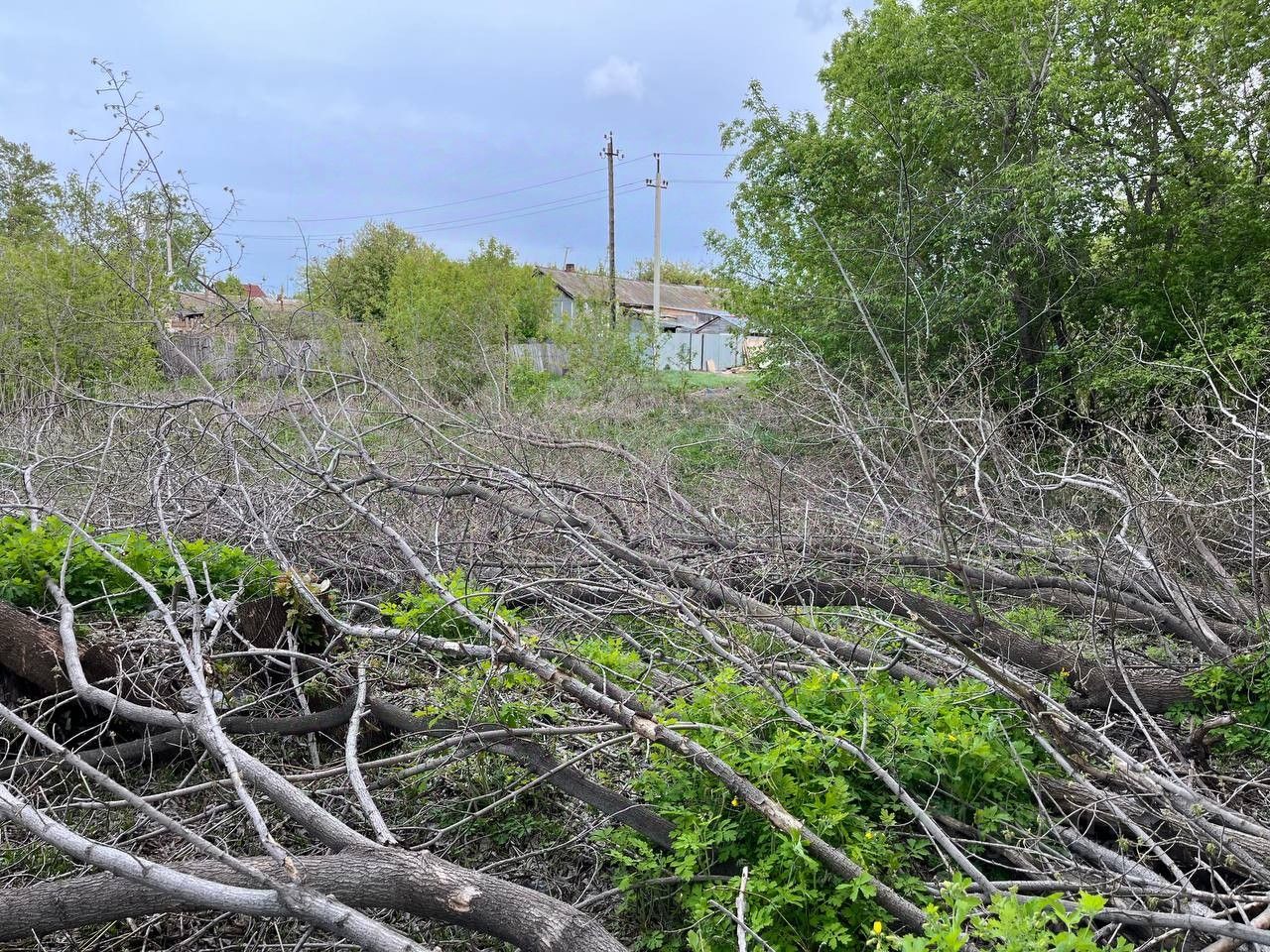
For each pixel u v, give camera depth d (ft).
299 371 23.67
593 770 14.58
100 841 13.52
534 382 62.23
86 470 26.37
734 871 11.41
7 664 15.06
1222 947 9.58
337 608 19.03
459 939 12.08
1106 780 13.09
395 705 15.52
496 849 13.76
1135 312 39.93
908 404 16.78
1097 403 37.96
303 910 9.57
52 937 12.12
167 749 15.26
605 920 12.13
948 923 8.69
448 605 14.03
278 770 14.98
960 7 45.78
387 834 11.02
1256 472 20.95
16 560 16.87
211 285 24.16
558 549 23.54
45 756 14.62
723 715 13.10
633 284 169.58
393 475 26.63
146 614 16.88
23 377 37.35
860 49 48.34
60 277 50.72
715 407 52.26
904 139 45.24
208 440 25.26
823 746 12.11
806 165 48.78
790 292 48.91
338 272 60.54
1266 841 11.48
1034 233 40.63
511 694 14.17
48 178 105.60
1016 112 44.11
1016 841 12.09
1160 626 19.67
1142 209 44.21
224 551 18.47
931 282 42.91
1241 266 40.57
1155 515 21.70
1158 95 43.16
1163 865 12.54
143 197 23.65
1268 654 16.44
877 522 22.70
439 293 72.43
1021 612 20.70
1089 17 42.80
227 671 15.17
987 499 26.00
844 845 10.98
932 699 13.55
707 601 19.85
